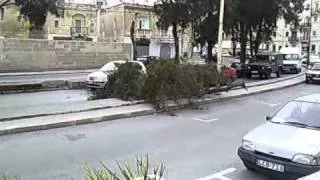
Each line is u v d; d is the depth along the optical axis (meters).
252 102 20.34
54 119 13.27
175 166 8.88
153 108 16.28
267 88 26.22
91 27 57.38
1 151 9.79
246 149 8.10
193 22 34.28
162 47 59.66
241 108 18.17
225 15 31.86
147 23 58.25
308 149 7.43
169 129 12.98
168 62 17.53
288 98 22.52
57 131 12.23
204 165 9.00
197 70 19.72
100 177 4.47
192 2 32.03
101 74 23.69
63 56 39.22
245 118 15.51
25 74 32.47
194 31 35.81
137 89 17.67
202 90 18.83
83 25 56.72
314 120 8.62
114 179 4.48
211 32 33.47
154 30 58.75
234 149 10.52
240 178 8.14
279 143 7.73
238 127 13.64
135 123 13.87
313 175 4.69
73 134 11.87
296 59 45.03
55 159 9.19
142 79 17.75
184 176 8.19
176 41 35.94
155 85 16.88
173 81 17.28
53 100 19.02
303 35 93.06
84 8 56.50
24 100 18.78
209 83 20.66
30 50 36.72
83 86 24.77
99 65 42.12
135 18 57.25
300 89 28.12
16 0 24.09
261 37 44.91
